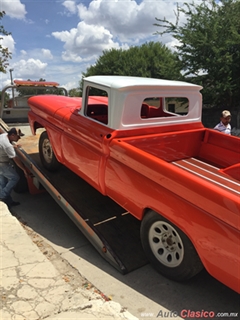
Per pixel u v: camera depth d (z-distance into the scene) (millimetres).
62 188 4699
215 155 4309
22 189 6156
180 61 13742
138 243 3689
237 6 13133
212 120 14492
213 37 12688
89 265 3521
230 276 2469
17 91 8156
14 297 2592
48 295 2633
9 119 8430
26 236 3725
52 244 4105
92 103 4750
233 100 13664
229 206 2352
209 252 2572
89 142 3811
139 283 3154
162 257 3193
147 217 3186
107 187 3609
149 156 2990
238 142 4023
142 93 3596
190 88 4082
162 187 2879
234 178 3617
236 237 2350
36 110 5148
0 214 4383
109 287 3080
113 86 3469
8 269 3004
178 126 4125
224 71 12414
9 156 5320
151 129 3822
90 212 4164
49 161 5156
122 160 3291
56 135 4547
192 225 2654
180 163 4141
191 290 3061
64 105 4684
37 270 3002
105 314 2393
